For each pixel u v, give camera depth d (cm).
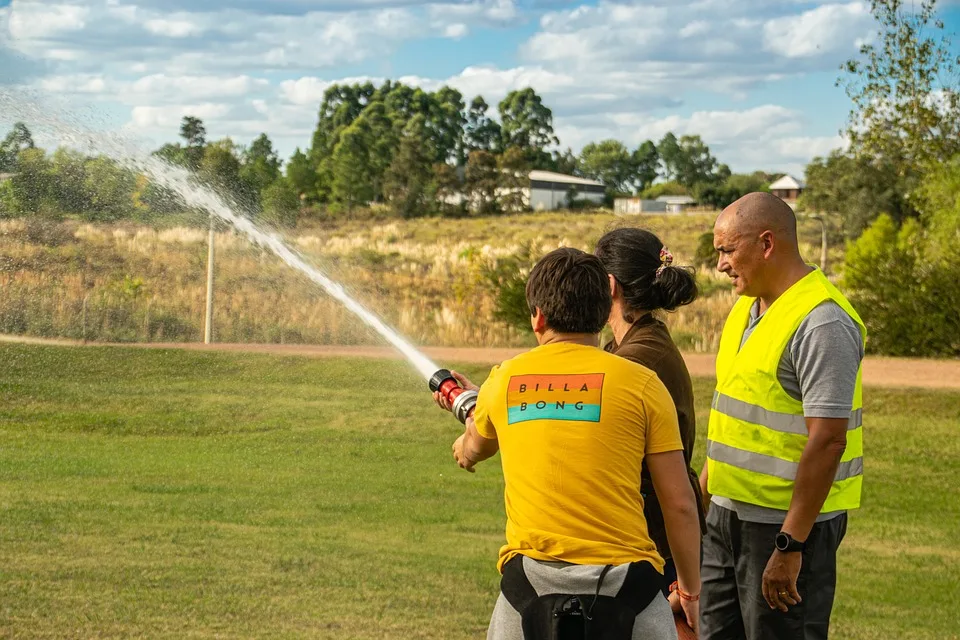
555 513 279
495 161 8800
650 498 337
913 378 1535
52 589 577
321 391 1386
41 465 968
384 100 13712
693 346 1875
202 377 1445
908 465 1084
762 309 382
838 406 346
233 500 859
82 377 1406
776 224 369
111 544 690
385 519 817
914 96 2205
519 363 297
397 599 591
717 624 393
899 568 723
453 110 13888
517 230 6025
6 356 1491
